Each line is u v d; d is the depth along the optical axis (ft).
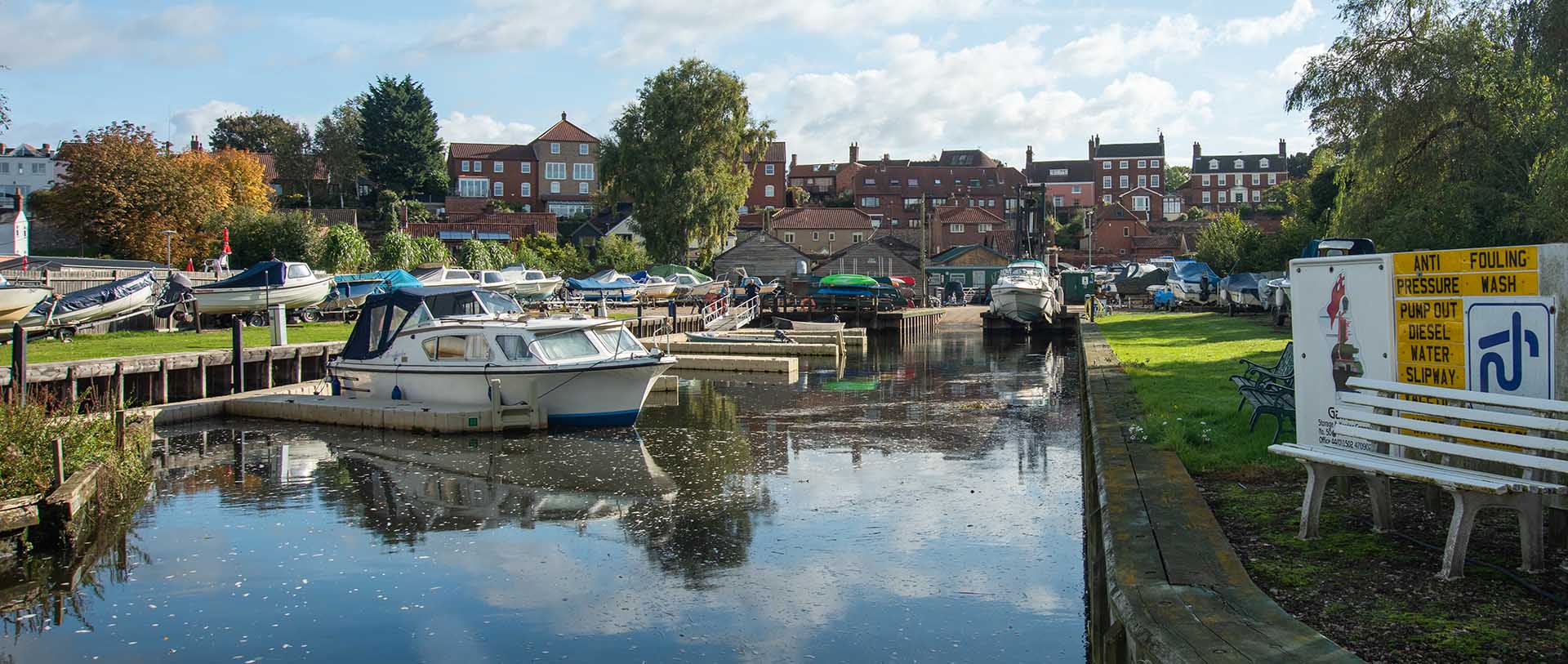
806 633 27.12
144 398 72.38
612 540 37.06
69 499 36.17
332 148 298.15
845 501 42.34
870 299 160.35
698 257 228.22
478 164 327.88
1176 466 29.60
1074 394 80.12
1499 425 18.92
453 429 63.16
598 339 68.28
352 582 32.58
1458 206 75.25
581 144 335.88
